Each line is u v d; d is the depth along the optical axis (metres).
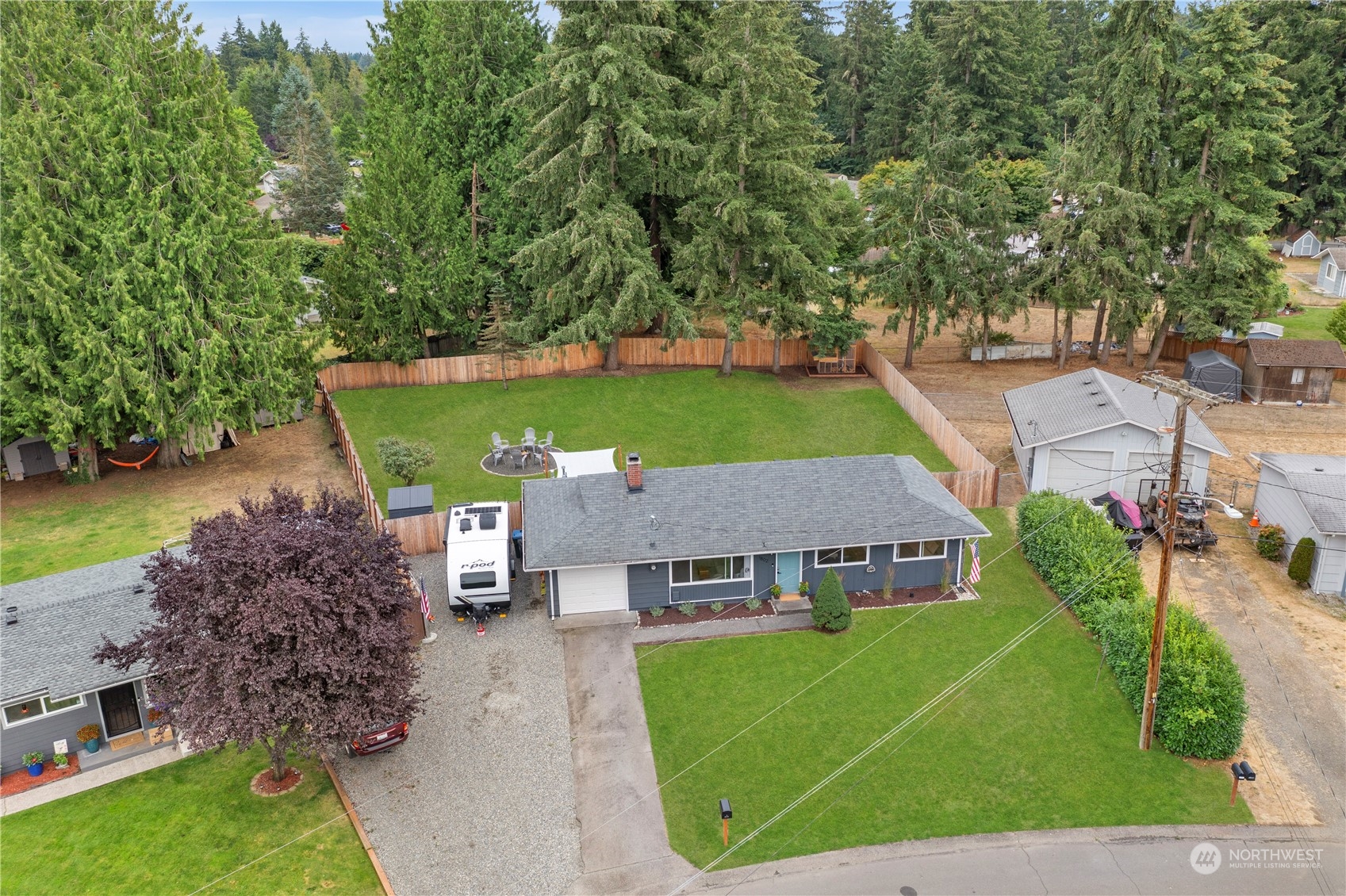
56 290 33.41
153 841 20.20
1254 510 34.75
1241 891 19.06
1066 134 91.06
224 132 38.97
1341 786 22.16
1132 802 21.70
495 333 48.78
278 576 19.92
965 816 21.30
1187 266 48.50
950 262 48.81
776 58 45.44
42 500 37.09
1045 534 31.73
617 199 46.12
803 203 47.41
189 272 36.41
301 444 43.53
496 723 24.48
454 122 52.78
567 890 19.16
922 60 94.81
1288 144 44.97
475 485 38.78
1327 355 46.31
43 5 35.16
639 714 24.88
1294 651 27.11
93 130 34.38
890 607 30.23
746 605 30.42
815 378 51.22
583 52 43.12
